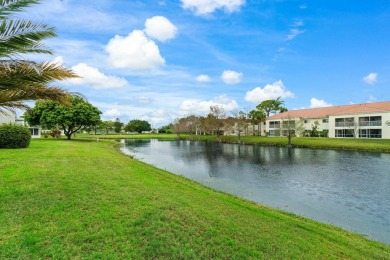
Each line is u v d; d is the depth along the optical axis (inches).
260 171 735.1
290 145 1562.5
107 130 4138.8
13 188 288.0
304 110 2324.1
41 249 167.6
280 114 2418.8
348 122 1732.3
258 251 193.5
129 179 389.4
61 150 749.3
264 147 1606.8
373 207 419.5
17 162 464.8
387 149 1212.5
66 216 220.4
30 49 196.1
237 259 179.0
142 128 4544.8
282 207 412.5
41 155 593.3
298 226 273.9
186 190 382.0
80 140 1557.6
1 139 775.1
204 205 295.7
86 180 347.6
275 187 545.0
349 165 848.9
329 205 428.5
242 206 328.8
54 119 1411.2
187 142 2305.6
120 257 165.3
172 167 800.3
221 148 1571.1
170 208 260.8
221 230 222.8
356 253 218.7
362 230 327.3
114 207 248.4
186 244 190.1
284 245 210.1
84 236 187.5
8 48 181.2
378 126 1595.7
